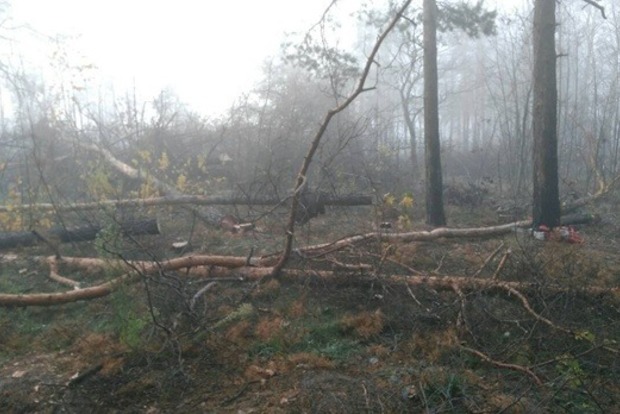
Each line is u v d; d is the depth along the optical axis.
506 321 4.89
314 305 5.70
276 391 4.03
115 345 4.79
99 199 9.06
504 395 3.85
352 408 3.67
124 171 11.50
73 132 13.12
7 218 8.45
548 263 6.18
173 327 4.77
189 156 13.18
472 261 7.36
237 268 6.43
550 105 9.34
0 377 4.32
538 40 9.38
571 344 4.60
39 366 4.52
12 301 5.67
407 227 9.16
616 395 3.91
